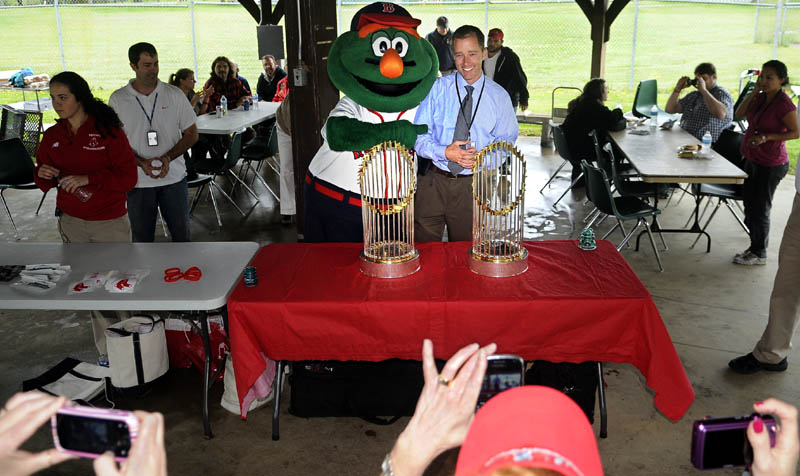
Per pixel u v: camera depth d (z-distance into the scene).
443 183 3.86
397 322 2.95
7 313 4.77
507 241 3.41
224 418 3.52
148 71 4.57
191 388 3.75
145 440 0.86
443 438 1.08
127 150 4.00
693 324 4.43
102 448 0.94
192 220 6.76
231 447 3.30
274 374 3.36
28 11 21.92
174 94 4.73
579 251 3.47
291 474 3.12
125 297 3.10
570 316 2.93
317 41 5.14
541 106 12.78
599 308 2.92
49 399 0.93
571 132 6.74
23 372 4.03
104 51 18.02
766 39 16.42
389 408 3.42
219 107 7.66
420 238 4.03
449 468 3.04
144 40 18.83
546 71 15.45
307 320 2.96
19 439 0.91
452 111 3.71
